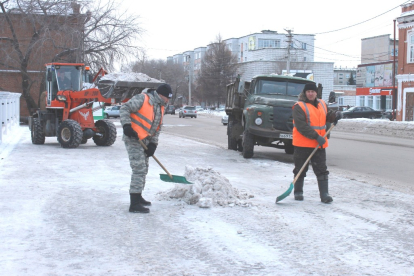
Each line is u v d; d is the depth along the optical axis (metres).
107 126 15.21
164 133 24.39
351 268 4.21
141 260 4.33
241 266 4.21
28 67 33.19
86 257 4.39
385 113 46.84
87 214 5.93
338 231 5.37
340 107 50.34
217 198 6.56
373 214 6.19
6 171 9.27
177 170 10.03
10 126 19.02
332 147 17.84
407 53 35.50
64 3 29.92
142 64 33.22
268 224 5.58
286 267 4.21
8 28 32.91
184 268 4.14
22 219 5.64
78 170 9.66
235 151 15.15
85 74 16.25
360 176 10.28
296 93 13.76
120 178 8.71
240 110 14.73
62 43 30.23
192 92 97.25
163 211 6.10
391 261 4.42
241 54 99.81
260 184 8.51
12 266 4.13
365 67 66.56
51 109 15.82
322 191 6.87
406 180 9.96
